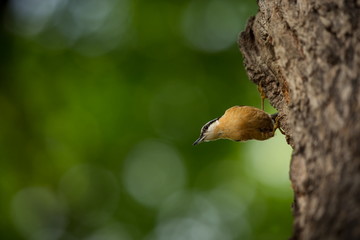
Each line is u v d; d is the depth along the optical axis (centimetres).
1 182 1340
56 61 1377
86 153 1413
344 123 469
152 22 1407
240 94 1340
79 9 1377
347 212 420
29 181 1345
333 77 501
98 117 1409
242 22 1373
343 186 438
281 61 586
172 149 1380
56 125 1404
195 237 1364
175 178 1399
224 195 1367
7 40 1261
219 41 1389
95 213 1409
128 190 1416
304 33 554
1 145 1308
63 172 1383
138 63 1392
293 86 549
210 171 1366
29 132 1313
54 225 1394
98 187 1414
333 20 529
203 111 1362
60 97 1387
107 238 1392
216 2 1400
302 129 509
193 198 1384
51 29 1365
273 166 1335
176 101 1390
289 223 1280
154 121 1396
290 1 591
